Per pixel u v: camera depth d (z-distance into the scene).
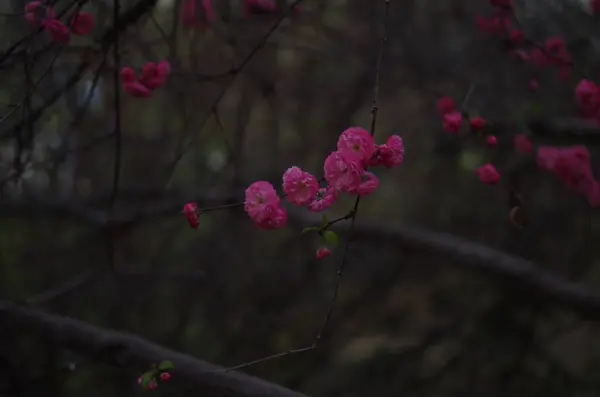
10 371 2.88
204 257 4.22
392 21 3.77
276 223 1.43
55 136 3.11
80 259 3.87
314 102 3.91
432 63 3.70
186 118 3.06
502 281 3.16
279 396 1.79
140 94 2.01
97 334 2.07
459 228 4.27
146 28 3.02
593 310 2.97
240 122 3.36
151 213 3.48
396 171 4.85
